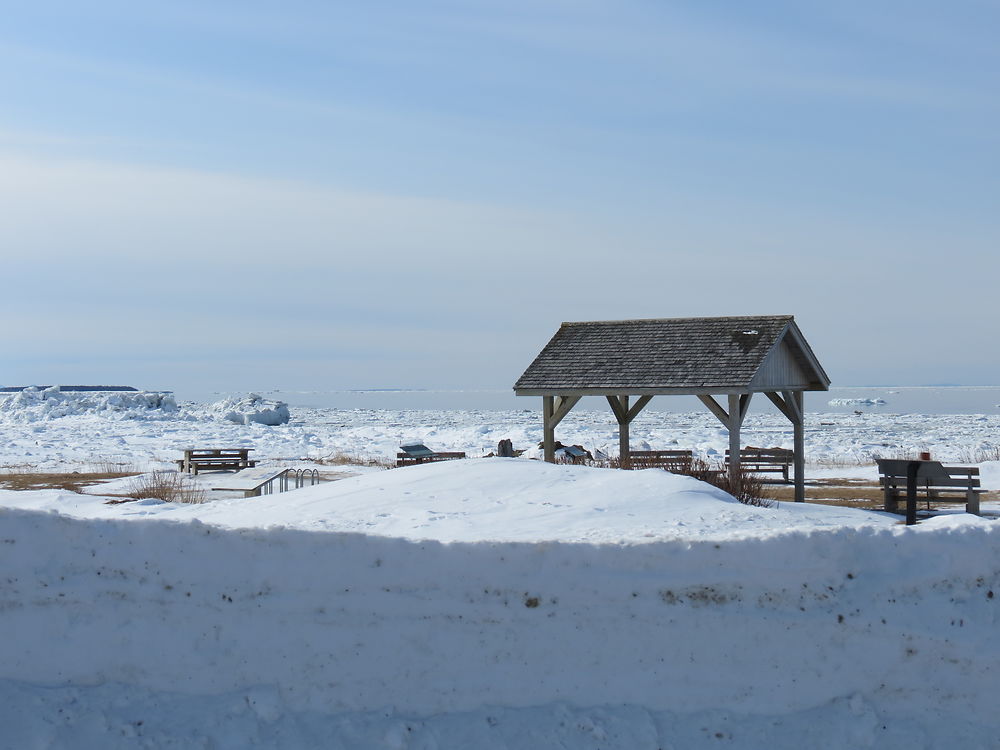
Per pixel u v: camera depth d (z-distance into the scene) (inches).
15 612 277.4
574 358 889.5
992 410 4717.0
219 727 257.0
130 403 3036.4
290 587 277.4
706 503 506.0
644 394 834.8
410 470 590.9
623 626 270.4
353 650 272.8
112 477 1096.8
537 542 275.1
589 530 436.5
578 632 270.8
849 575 270.4
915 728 257.6
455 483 546.3
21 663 274.7
